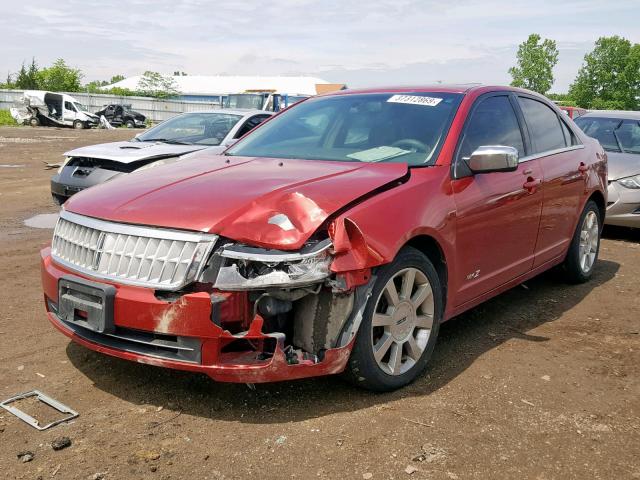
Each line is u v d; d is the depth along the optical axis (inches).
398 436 123.7
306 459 115.0
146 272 126.0
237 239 123.0
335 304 128.0
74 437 121.0
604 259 289.4
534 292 230.1
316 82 3373.5
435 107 177.0
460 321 196.2
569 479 111.5
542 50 3260.3
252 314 123.6
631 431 129.3
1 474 108.5
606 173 249.1
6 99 1945.1
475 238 163.6
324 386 144.4
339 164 158.7
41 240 295.1
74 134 1237.7
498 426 129.3
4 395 137.6
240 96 1086.4
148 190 142.5
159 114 2194.9
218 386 143.2
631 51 3221.0
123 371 150.3
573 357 168.4
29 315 188.9
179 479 108.6
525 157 194.2
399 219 137.5
